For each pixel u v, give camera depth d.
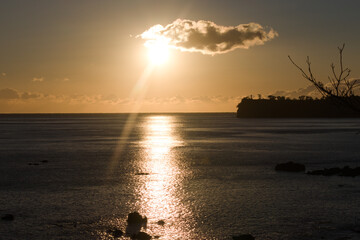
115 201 33.28
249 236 22.94
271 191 37.03
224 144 94.94
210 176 46.44
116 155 70.50
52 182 42.34
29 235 23.89
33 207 30.95
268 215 28.47
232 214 28.86
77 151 77.62
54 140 107.06
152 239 23.45
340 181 41.91
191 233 24.64
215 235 24.20
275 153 72.94
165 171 50.84
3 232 24.44
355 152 73.94
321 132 145.00
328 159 63.44
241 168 53.09
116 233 24.39
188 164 57.88
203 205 31.78
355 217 27.56
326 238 23.19
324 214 28.50
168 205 31.86
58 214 28.88
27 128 182.38
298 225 25.86
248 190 37.59
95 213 29.25
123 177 45.94
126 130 168.88
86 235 24.05
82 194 36.06
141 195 35.69
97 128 187.62
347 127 188.38
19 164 57.53
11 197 34.69
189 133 145.38
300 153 72.62
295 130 161.12
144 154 72.31
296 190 37.34
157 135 133.62
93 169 52.69
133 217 27.22
